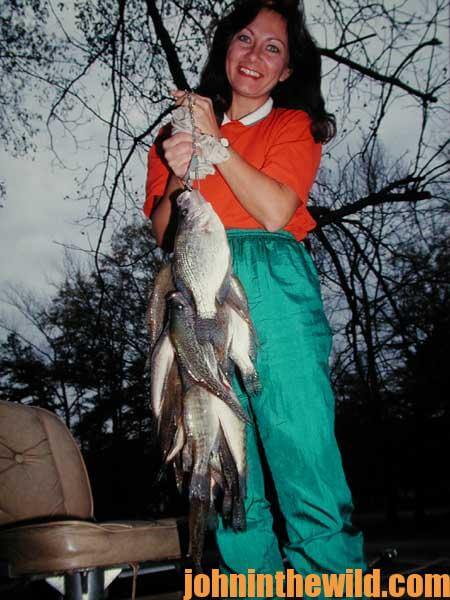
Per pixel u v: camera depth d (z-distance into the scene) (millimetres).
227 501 1958
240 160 2211
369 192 10102
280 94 2812
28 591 3006
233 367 2064
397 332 9992
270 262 2322
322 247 10688
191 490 1854
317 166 2570
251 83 2598
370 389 10242
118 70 9703
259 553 2303
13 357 26422
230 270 1982
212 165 2215
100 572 2422
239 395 2312
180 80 9320
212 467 1941
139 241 13758
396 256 10062
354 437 15180
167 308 2018
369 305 9828
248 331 2033
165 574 3779
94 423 20109
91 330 18625
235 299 2029
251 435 2363
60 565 2318
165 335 1972
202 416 1896
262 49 2602
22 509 2824
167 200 2498
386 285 9719
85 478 3119
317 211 9617
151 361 1987
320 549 2189
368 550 5426
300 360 2254
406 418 17500
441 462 18125
